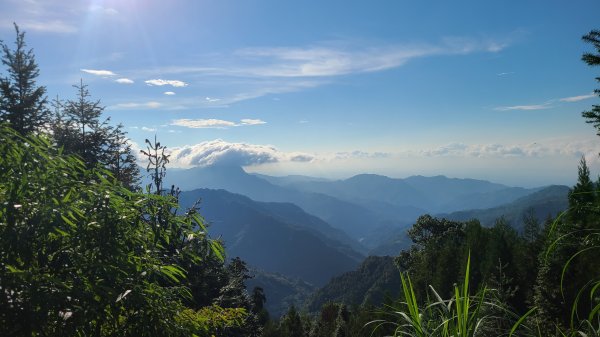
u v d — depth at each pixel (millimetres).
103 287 2684
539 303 15867
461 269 30703
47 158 3098
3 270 2531
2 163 2906
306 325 52906
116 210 3096
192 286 9180
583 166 13195
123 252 3076
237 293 12516
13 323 2369
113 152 19109
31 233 2650
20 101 17031
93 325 2818
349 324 34125
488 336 2559
